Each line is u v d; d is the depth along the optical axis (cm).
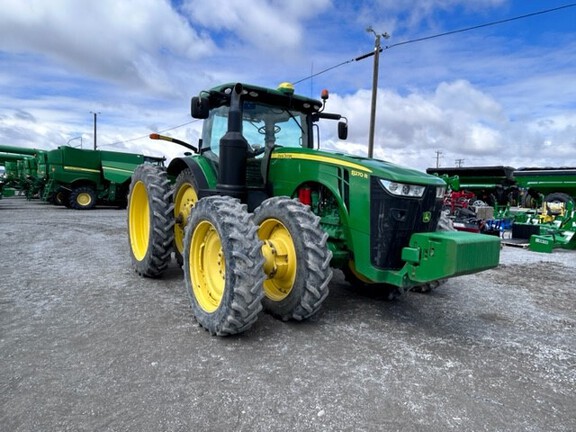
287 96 445
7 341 292
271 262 333
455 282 534
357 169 338
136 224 513
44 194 1734
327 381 249
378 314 382
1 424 197
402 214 329
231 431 198
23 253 624
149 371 254
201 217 340
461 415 219
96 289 430
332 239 366
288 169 396
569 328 366
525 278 572
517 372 273
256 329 330
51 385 234
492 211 1027
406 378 257
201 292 342
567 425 214
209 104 457
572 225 875
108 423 201
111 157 1653
